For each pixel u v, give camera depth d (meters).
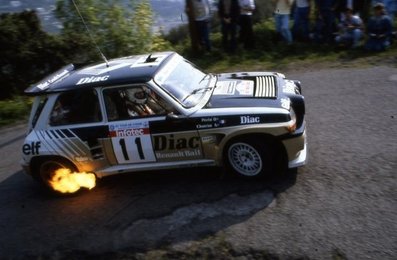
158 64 6.38
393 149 6.50
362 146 6.72
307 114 8.23
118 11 12.27
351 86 9.34
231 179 6.30
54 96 6.34
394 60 10.66
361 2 13.42
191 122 5.91
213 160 6.14
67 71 7.05
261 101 6.03
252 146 5.92
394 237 4.77
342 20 12.16
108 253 5.32
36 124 6.52
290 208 5.50
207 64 12.45
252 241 5.06
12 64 11.61
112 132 6.17
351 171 6.08
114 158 6.36
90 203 6.43
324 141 7.05
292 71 11.00
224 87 6.58
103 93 6.12
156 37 13.35
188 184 6.39
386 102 8.25
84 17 12.14
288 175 6.18
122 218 5.91
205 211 5.72
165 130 6.00
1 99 11.70
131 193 6.46
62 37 12.17
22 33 11.84
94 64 7.07
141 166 6.34
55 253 5.47
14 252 5.61
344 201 5.46
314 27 12.79
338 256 4.64
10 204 6.76
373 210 5.23
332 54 11.78
